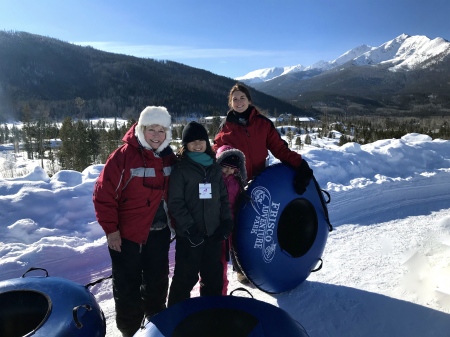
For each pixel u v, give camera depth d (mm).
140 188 2646
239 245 3090
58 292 2291
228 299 2287
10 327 2213
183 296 2973
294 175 3330
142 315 2840
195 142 2771
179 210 2764
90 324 2170
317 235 3400
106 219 2576
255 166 3545
